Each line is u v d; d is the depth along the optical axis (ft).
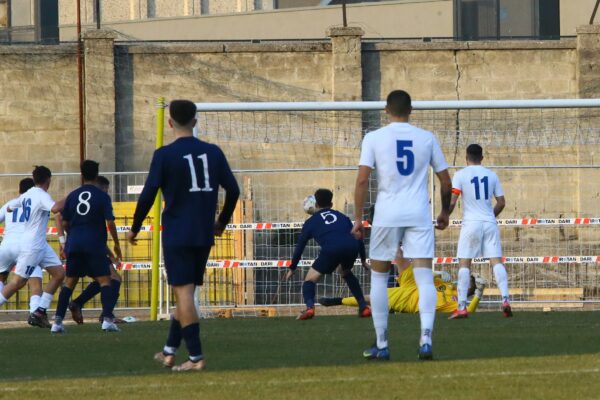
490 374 83.97
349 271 165.48
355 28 259.60
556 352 101.96
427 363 92.68
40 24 372.38
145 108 262.26
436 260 204.13
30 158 261.65
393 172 94.79
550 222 204.64
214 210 91.25
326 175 254.27
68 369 95.81
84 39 259.60
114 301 144.36
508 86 262.26
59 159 261.85
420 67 262.47
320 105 175.01
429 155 95.96
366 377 83.71
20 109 261.65
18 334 141.38
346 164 255.50
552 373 84.02
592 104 172.65
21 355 107.86
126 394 76.89
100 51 259.60
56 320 143.02
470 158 157.79
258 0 499.10
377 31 355.36
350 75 259.80
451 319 155.33
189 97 262.88
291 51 263.08
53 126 261.85
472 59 262.88
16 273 154.40
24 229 154.81
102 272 142.41
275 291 223.71
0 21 406.62
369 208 228.63
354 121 256.93
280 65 263.08
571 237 249.75
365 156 95.55
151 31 374.02
